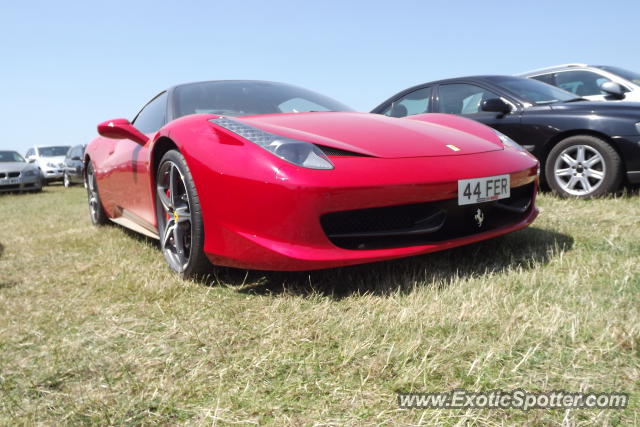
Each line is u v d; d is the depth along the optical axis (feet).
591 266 6.52
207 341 4.95
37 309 6.31
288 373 4.24
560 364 4.08
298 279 6.73
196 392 4.04
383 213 6.13
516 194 7.47
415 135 7.07
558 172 12.32
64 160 43.60
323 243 5.81
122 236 11.23
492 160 6.81
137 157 8.90
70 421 3.72
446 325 4.81
